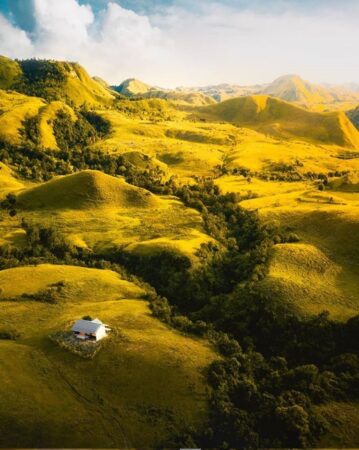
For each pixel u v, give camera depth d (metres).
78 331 77.06
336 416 65.38
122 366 71.06
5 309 89.44
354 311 91.06
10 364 69.00
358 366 76.88
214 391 68.75
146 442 59.00
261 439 61.38
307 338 86.69
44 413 60.72
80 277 107.88
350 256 113.31
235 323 94.44
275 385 72.38
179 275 115.44
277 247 120.25
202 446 59.59
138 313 90.38
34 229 139.50
